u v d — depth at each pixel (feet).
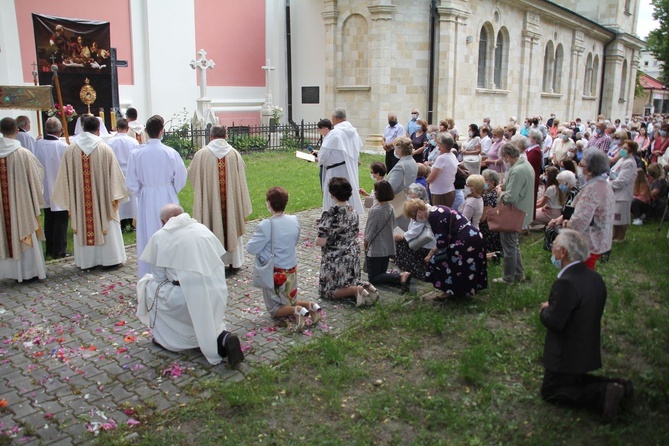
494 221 21.07
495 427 12.39
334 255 19.63
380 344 16.58
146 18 57.62
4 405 13.14
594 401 12.56
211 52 65.57
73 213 22.56
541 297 19.65
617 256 25.75
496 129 37.78
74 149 22.22
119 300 20.04
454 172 26.30
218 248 15.66
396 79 64.75
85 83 47.96
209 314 15.05
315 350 16.03
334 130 27.91
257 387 13.97
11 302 19.80
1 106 24.72
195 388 13.99
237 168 22.62
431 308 19.17
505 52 79.56
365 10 64.23
